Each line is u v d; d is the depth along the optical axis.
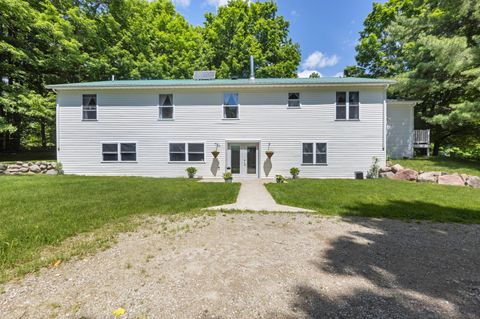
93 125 11.84
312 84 11.28
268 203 6.16
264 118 11.78
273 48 21.25
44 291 2.28
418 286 2.42
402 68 16.17
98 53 15.84
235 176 11.90
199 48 20.53
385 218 4.89
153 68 17.28
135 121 11.90
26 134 22.66
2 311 1.98
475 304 2.12
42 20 12.61
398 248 3.40
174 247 3.37
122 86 11.41
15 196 6.32
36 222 4.22
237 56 20.16
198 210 5.39
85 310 2.01
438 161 11.88
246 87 11.59
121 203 5.77
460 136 16.86
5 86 12.26
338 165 11.59
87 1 15.55
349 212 5.25
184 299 2.18
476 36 10.23
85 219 4.48
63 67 14.25
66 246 3.33
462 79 12.17
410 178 10.02
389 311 2.02
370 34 19.55
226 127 11.86
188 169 11.60
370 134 11.45
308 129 11.67
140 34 17.45
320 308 2.06
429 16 12.33
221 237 3.78
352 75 21.55
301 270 2.74
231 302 2.14
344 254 3.19
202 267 2.79
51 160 13.12
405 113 13.66
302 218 4.86
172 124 11.92
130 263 2.88
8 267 2.70
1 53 13.08
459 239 3.77
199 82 11.91
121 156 11.94
